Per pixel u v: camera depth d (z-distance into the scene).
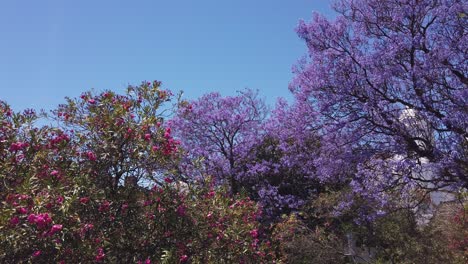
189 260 6.11
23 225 4.55
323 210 14.22
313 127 11.66
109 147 5.86
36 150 5.63
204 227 6.20
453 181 9.90
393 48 9.96
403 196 11.16
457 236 11.18
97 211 5.58
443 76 9.84
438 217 12.29
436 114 9.88
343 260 12.79
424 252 10.63
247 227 6.69
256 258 6.90
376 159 10.84
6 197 4.88
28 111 6.08
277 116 12.76
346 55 11.05
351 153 11.09
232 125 17.97
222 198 6.77
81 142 5.97
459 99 9.41
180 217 6.09
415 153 10.41
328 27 11.28
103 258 5.34
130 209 5.96
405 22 10.45
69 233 4.93
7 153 5.48
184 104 6.71
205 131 17.91
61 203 4.84
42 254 4.80
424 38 9.85
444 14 9.70
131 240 5.97
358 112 10.76
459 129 9.43
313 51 11.52
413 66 9.85
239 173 17.52
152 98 6.40
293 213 15.03
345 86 10.66
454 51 9.55
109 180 6.01
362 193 11.05
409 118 10.34
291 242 13.06
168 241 6.05
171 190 6.21
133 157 5.91
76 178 5.44
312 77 11.22
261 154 18.08
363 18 11.06
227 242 6.34
